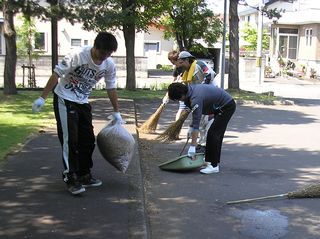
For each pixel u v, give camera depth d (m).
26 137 8.09
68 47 30.47
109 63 5.18
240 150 8.79
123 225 4.36
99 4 14.45
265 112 14.57
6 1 13.73
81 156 5.31
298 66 35.47
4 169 6.02
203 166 7.20
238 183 6.45
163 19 20.83
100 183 5.51
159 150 8.42
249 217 5.13
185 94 6.59
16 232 4.09
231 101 6.79
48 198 4.98
